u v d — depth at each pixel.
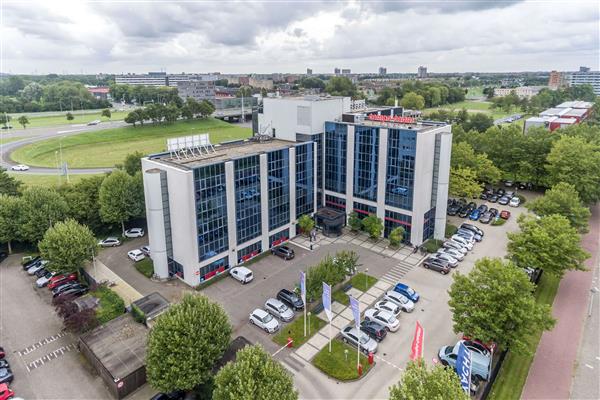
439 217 73.94
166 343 37.03
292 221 76.25
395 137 69.94
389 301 53.16
